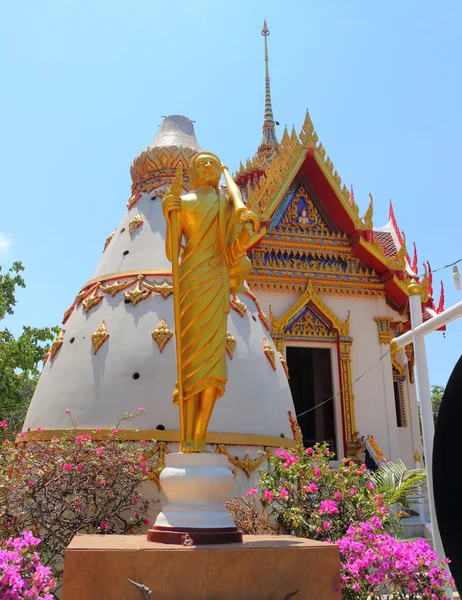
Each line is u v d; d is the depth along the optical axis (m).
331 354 19.58
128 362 10.65
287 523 8.70
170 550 5.27
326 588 5.46
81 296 12.22
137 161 14.12
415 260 21.31
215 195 7.07
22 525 8.67
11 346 25.38
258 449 10.81
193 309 6.66
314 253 20.11
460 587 5.63
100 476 9.06
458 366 5.62
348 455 18.45
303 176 20.84
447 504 5.69
